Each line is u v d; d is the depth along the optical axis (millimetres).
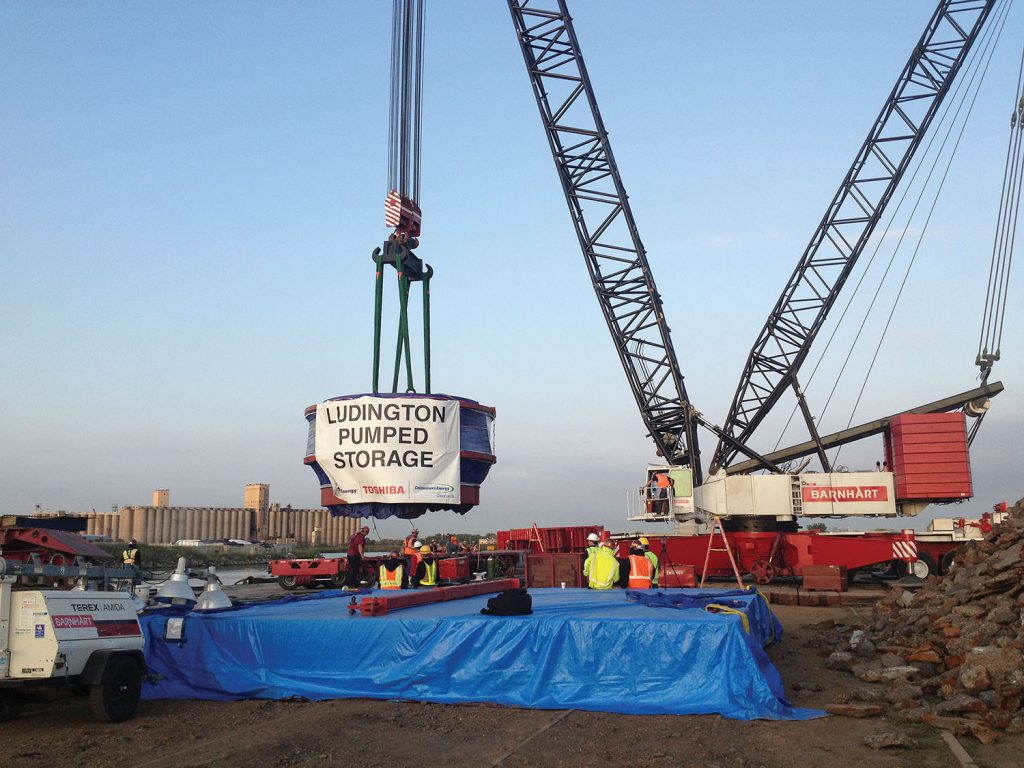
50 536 12141
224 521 145000
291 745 9414
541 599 15969
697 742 9328
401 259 19594
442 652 11953
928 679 12039
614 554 19203
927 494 32625
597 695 11203
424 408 18484
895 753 8688
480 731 9992
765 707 10617
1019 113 28109
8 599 10094
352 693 11984
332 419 18562
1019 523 16078
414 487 18156
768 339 40562
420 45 21469
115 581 13352
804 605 25250
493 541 39875
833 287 39344
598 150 38750
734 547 32344
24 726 10609
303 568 33188
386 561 23531
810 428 38594
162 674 12711
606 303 39656
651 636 11258
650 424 40312
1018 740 8984
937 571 31453
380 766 8539
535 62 39062
